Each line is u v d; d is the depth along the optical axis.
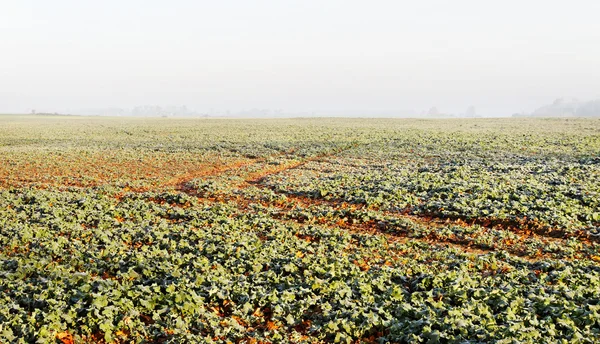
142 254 14.28
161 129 70.00
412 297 11.41
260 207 21.06
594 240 16.06
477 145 42.22
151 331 10.33
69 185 26.89
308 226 18.08
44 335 9.77
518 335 9.25
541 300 10.81
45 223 17.91
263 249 14.80
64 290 11.98
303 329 10.62
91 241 15.95
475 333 9.56
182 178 29.83
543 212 18.50
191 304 11.04
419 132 57.41
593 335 9.34
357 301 11.33
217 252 14.76
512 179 24.55
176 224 18.33
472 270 13.40
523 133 54.34
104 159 36.78
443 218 19.25
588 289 11.38
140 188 26.30
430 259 14.51
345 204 21.47
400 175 27.12
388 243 16.30
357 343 9.95
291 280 12.60
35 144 49.00
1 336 9.70
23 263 13.66
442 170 28.69
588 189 21.47
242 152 40.16
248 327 10.70
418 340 9.51
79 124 88.94
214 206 21.11
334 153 39.84
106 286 11.99
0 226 17.34
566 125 69.69
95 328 10.30
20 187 26.12
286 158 36.84
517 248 15.60
